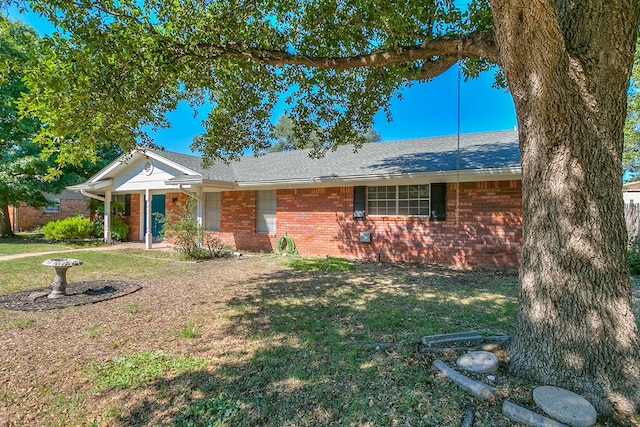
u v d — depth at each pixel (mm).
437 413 2527
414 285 6848
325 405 2678
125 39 4207
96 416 2598
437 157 9828
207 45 4730
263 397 2811
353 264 9344
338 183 10477
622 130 2791
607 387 2555
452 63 4875
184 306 5348
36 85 4102
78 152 5484
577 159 2695
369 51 5523
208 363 3418
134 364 3383
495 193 8789
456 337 3863
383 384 2951
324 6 4750
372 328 4352
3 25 4438
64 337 4074
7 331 4250
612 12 2564
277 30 5324
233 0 4574
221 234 12938
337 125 7375
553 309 2770
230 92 6355
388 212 10250
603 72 2652
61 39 4004
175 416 2590
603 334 2621
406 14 4051
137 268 8703
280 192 11875
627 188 16797
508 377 2896
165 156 12562
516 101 2969
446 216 9328
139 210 15523
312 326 4426
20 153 14914
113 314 4934
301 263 9383
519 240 8508
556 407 2396
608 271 2660
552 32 2473
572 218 2709
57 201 21453
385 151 11844
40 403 2756
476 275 7922
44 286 6621
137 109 4801
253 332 4238
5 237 16547
